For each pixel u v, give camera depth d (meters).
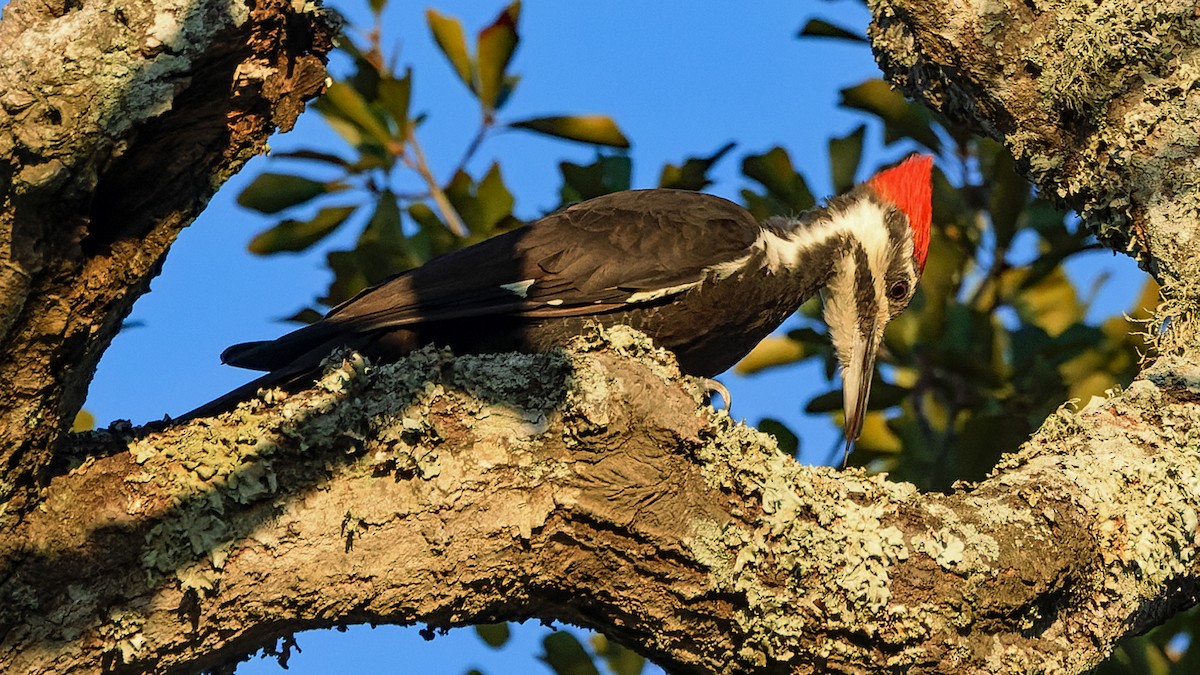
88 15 6.24
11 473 6.54
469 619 7.11
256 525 6.70
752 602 6.90
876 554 6.97
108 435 7.10
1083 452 7.80
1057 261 13.37
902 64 10.11
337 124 13.23
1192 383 8.19
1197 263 8.72
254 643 6.97
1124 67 9.09
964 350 13.29
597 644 13.60
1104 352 13.46
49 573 6.54
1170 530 7.48
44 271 6.39
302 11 6.51
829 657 6.96
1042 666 7.05
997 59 9.50
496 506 6.83
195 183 6.73
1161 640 12.84
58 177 6.16
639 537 6.89
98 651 6.56
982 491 7.42
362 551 6.77
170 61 6.22
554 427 6.90
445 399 6.97
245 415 6.95
